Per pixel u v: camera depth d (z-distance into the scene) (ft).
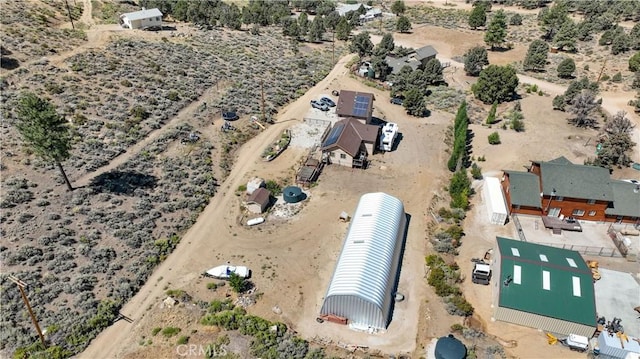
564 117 295.07
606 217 193.47
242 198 208.54
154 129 247.50
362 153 240.94
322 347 139.64
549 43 435.12
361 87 336.29
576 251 162.71
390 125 262.67
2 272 152.87
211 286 159.12
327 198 209.97
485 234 189.57
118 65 298.35
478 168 234.38
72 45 312.09
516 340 142.72
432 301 156.46
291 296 157.69
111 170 210.59
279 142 252.83
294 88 322.14
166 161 224.94
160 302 152.97
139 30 369.09
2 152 205.87
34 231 169.78
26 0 368.07
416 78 322.14
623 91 331.16
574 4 514.68
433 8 560.61
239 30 435.12
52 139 174.91
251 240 183.52
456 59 409.28
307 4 553.64
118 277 159.94
